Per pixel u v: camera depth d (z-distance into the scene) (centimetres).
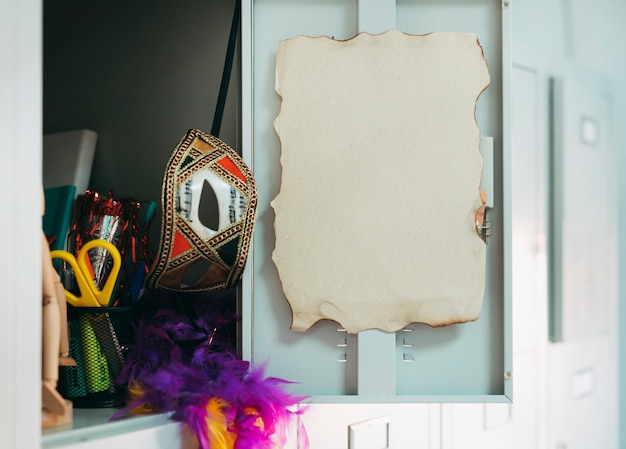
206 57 144
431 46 104
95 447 86
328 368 106
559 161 178
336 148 104
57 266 115
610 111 180
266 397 96
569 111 178
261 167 107
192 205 98
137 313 114
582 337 184
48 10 160
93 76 154
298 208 104
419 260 104
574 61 179
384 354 104
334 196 104
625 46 180
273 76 107
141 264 111
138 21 151
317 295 104
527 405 174
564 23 177
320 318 104
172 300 115
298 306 104
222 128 141
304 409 101
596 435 185
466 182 104
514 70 169
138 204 118
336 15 107
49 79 159
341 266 104
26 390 80
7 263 78
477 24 108
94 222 113
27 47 79
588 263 184
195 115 144
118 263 105
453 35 105
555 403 181
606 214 182
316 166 104
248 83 106
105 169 151
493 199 106
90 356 104
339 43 105
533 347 176
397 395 105
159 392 95
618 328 185
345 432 128
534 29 173
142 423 93
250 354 105
